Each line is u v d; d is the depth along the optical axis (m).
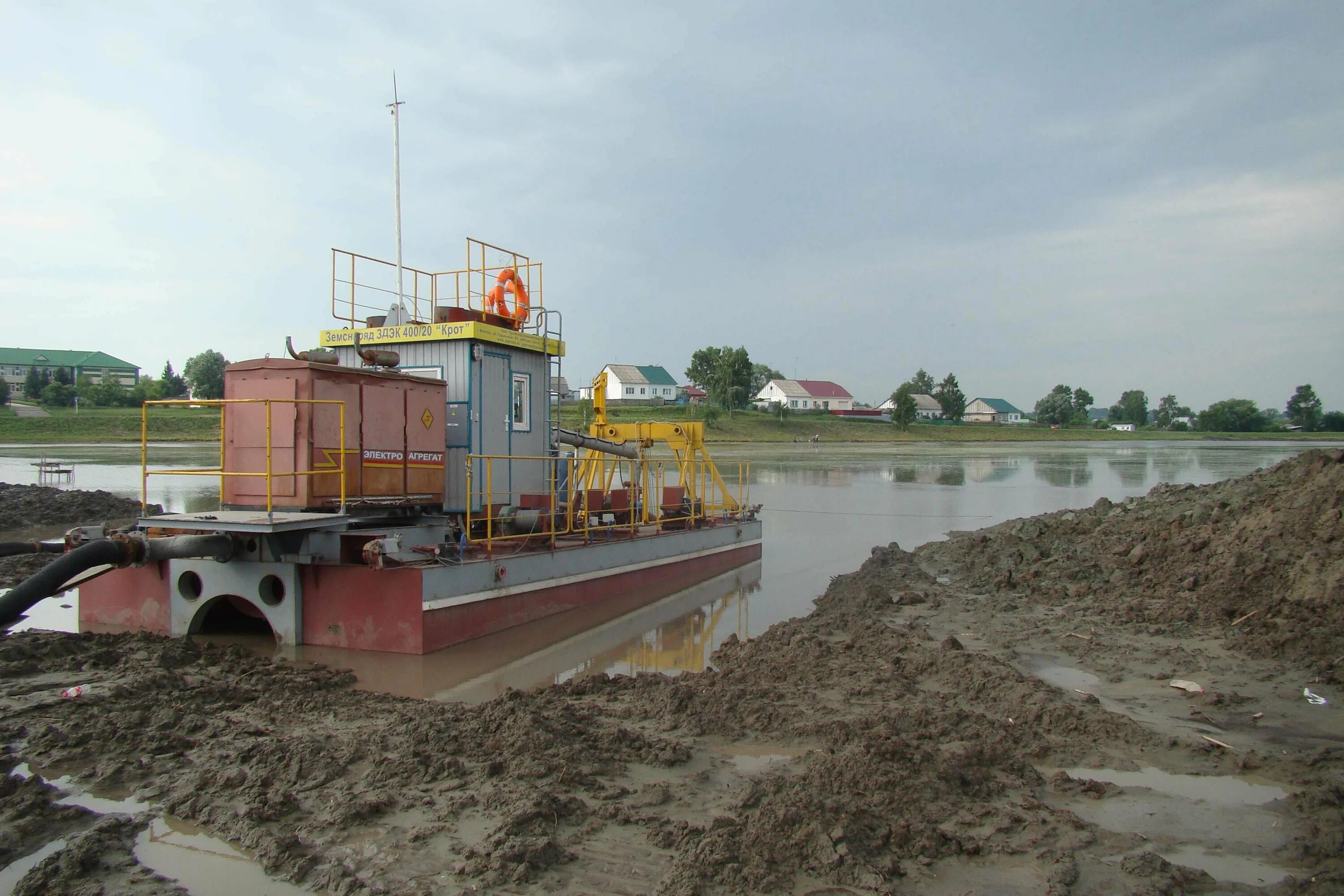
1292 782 6.21
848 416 129.88
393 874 4.72
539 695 7.91
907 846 5.06
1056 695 8.09
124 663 8.91
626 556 14.38
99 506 23.62
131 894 4.57
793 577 17.12
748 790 5.64
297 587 10.25
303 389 10.27
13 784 5.77
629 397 122.69
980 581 14.98
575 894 4.54
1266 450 82.19
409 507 11.75
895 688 8.24
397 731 6.72
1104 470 50.25
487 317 14.07
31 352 131.50
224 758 6.34
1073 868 4.85
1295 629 9.95
